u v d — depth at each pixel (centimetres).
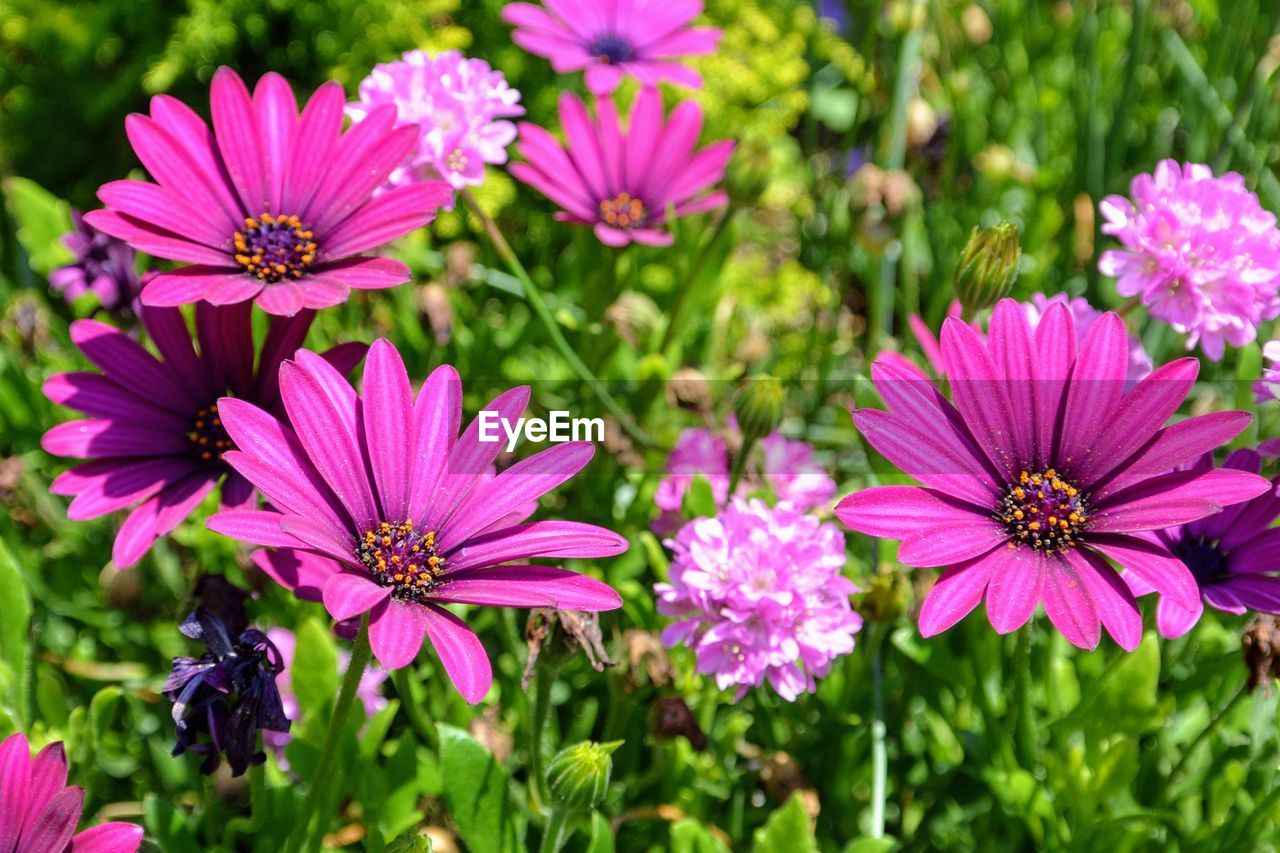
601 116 61
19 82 86
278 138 51
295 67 84
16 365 61
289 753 52
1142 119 77
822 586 52
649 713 54
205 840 56
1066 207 72
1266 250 52
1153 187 53
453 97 55
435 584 46
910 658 56
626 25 62
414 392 63
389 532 46
